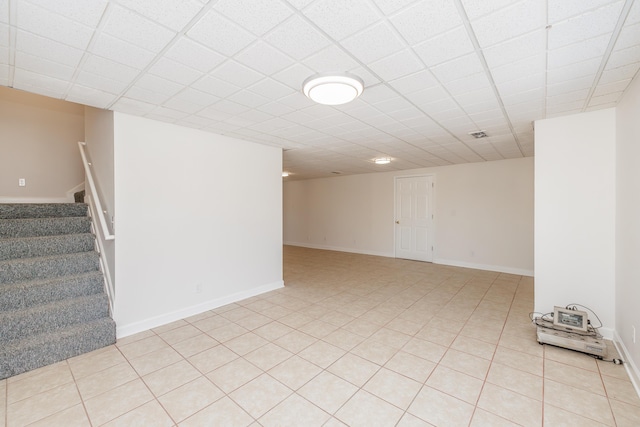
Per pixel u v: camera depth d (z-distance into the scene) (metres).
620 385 2.13
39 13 1.39
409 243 7.14
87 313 2.78
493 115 2.98
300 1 1.33
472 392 2.07
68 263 3.06
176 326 3.19
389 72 2.04
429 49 1.74
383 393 2.06
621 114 2.54
